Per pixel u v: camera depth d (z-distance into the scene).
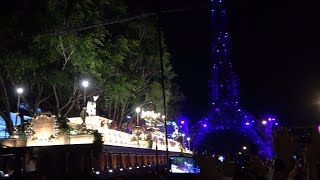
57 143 25.86
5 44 26.88
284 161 3.68
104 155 25.88
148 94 45.19
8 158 23.75
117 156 28.30
